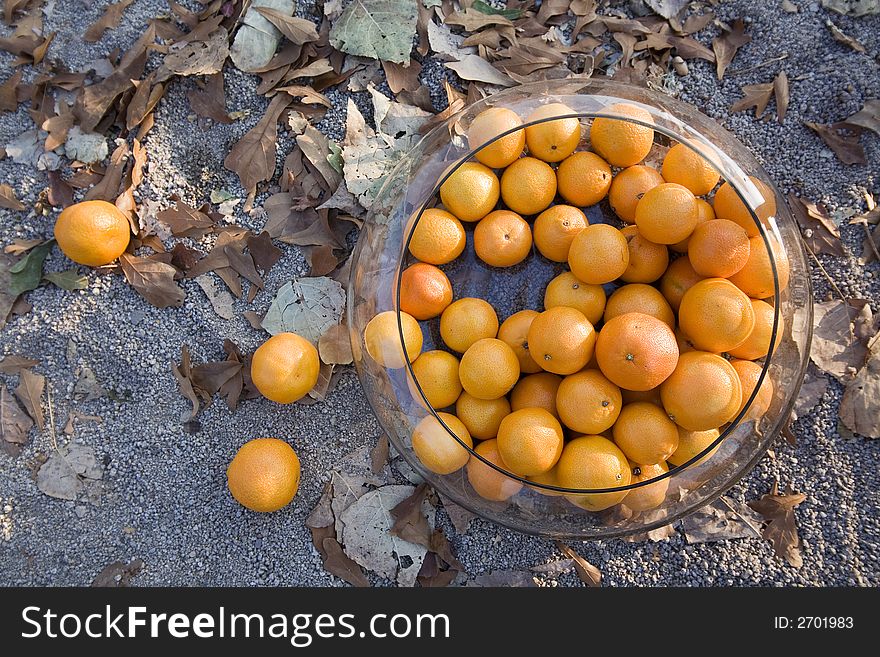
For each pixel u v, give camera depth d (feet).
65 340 2.54
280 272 2.56
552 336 1.94
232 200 2.57
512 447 1.99
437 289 2.11
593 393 1.95
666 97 2.37
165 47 2.57
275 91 2.57
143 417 2.54
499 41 2.59
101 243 2.39
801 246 2.30
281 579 2.49
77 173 2.56
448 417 2.14
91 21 2.59
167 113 2.58
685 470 2.12
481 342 2.05
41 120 2.56
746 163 2.27
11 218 2.57
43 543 2.51
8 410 2.52
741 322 1.92
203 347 2.55
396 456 2.50
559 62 2.58
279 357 2.31
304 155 2.58
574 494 2.05
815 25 2.57
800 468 2.47
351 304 2.37
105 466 2.53
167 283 2.50
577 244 1.99
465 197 2.10
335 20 2.57
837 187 2.54
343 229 2.58
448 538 2.48
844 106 2.54
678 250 2.09
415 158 2.36
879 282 2.50
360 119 2.54
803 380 2.36
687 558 2.45
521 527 2.26
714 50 2.59
